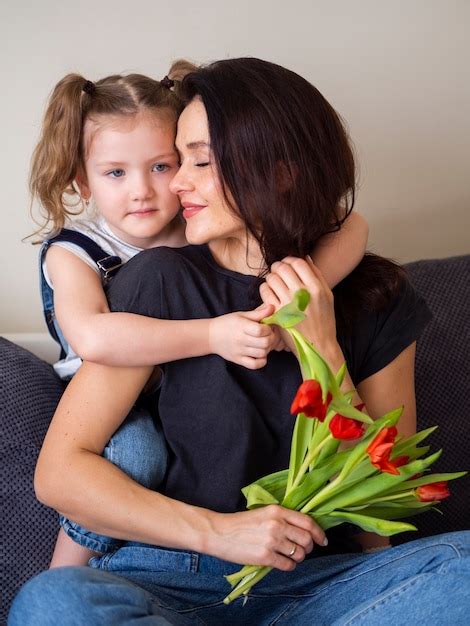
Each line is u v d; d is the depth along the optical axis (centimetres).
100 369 143
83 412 142
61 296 160
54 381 171
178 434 147
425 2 226
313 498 135
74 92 169
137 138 168
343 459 134
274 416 149
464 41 231
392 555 137
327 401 120
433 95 232
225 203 146
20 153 205
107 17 205
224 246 155
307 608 140
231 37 214
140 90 170
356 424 121
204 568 143
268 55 217
